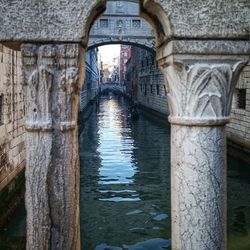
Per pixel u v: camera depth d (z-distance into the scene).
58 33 3.05
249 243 6.88
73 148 3.23
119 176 12.38
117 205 9.38
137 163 14.42
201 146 3.20
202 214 3.20
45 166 3.16
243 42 3.15
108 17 26.20
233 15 3.11
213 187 3.21
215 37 3.11
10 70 9.52
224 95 3.21
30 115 3.13
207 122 3.18
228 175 12.13
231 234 7.35
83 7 3.05
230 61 3.18
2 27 3.02
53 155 3.16
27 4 3.02
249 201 9.47
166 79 3.37
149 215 8.62
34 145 3.15
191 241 3.21
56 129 3.16
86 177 12.26
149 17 3.48
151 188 10.88
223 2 3.09
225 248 3.28
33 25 3.03
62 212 3.20
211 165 3.21
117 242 7.16
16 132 10.02
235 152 14.33
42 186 3.17
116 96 89.31
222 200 3.25
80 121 26.58
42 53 3.06
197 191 3.20
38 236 3.18
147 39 26.56
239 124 14.09
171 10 3.07
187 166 3.23
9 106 9.32
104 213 8.78
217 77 3.15
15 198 9.24
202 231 3.20
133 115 32.22
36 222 3.18
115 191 10.60
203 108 3.18
